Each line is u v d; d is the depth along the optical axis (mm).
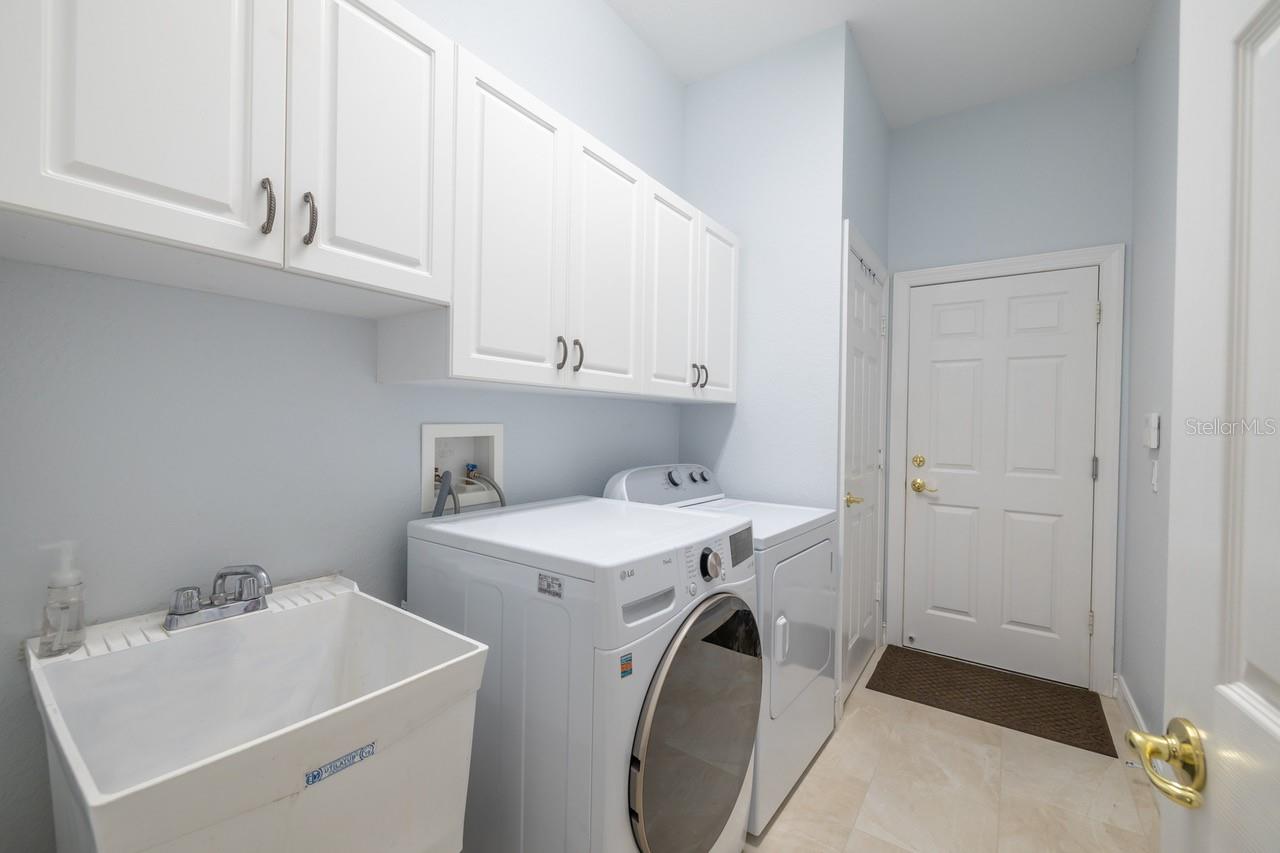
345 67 986
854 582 2482
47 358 934
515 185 1328
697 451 2598
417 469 1525
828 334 2246
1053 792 1790
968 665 2779
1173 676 609
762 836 1598
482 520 1491
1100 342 2535
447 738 861
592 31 2047
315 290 1081
